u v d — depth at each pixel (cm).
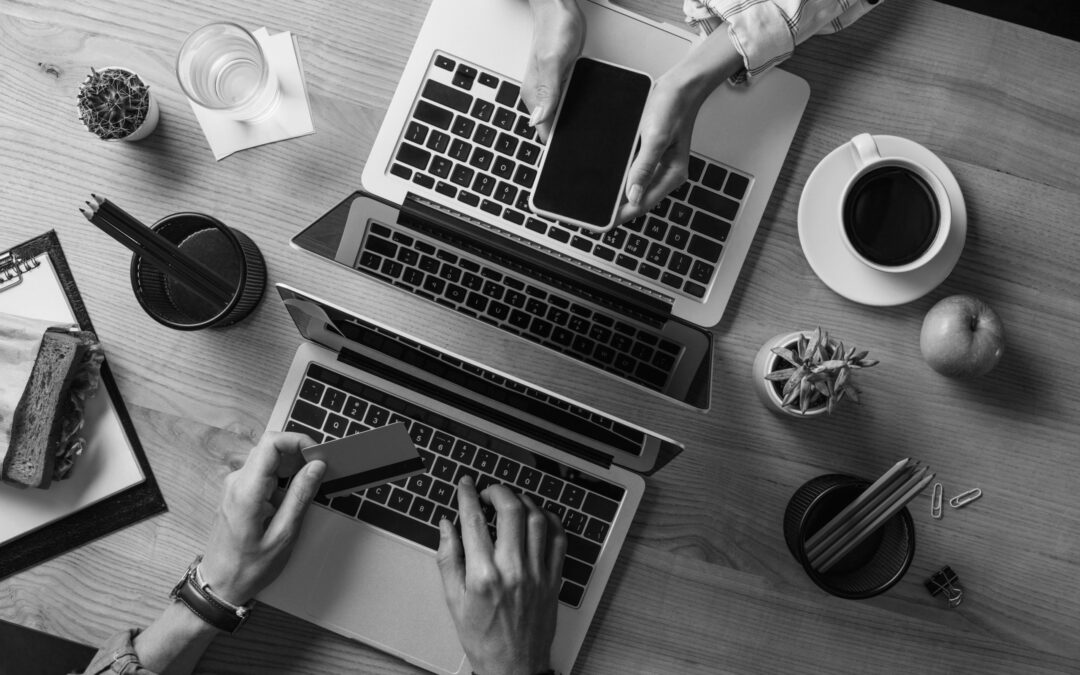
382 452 80
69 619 91
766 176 88
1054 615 91
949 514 92
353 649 92
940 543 92
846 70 91
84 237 93
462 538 88
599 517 90
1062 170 90
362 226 88
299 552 88
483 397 90
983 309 84
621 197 79
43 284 93
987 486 92
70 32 93
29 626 91
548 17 83
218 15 93
